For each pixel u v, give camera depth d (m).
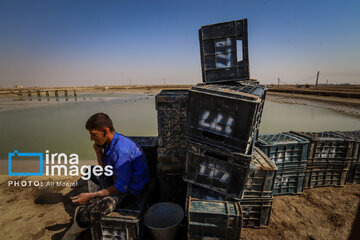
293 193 3.82
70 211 3.37
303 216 3.21
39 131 9.74
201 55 3.14
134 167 2.56
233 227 2.16
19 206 3.51
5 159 5.98
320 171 3.97
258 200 2.84
